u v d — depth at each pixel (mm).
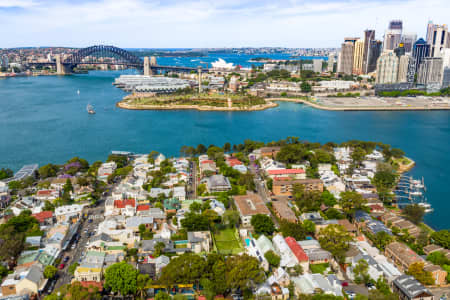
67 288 150750
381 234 193875
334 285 156250
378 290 151000
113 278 152500
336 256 178625
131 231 196750
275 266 171500
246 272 152250
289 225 198125
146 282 154000
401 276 159375
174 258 163375
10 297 145875
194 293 154125
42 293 153875
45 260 170625
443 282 163625
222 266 158250
